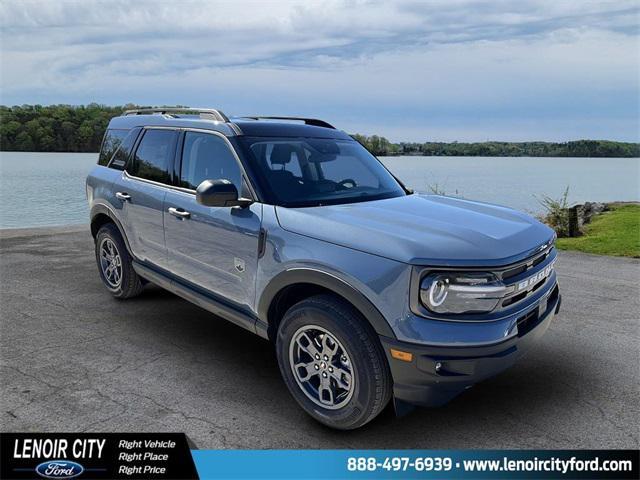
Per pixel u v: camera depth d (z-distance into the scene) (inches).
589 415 123.9
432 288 99.6
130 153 187.3
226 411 124.3
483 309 103.0
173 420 119.7
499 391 136.3
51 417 120.0
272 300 125.3
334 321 107.7
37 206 742.5
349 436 115.1
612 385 139.4
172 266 163.0
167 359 154.2
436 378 100.3
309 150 151.8
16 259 286.7
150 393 132.5
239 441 112.3
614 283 243.0
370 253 105.3
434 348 99.1
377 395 106.5
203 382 139.3
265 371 147.1
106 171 199.5
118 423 118.0
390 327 101.7
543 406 128.3
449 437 115.1
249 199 132.3
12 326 180.1
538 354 160.1
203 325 184.1
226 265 138.0
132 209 179.0
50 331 175.8
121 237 195.9
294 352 119.8
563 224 401.1
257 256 126.6
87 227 415.5
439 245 104.0
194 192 151.9
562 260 298.0
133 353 158.1
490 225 122.3
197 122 157.2
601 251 325.7
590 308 204.4
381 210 128.5
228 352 160.2
